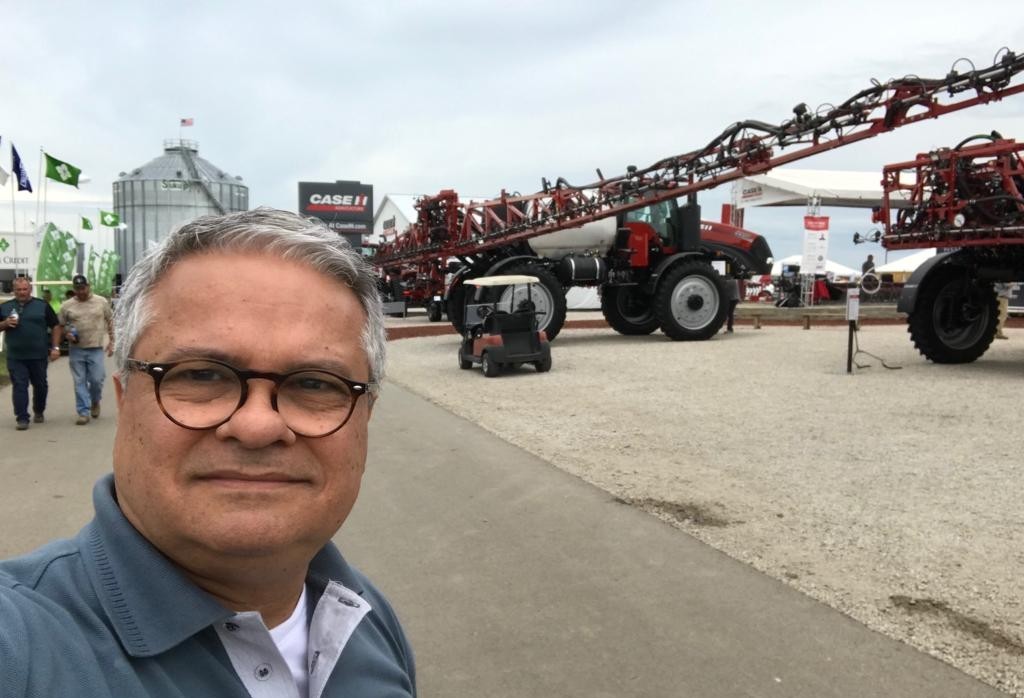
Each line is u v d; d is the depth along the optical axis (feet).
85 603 3.12
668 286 52.80
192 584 3.34
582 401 30.30
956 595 11.71
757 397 30.53
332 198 216.74
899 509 15.94
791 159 41.42
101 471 20.10
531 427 25.34
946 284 37.78
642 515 15.96
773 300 119.03
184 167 138.92
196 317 3.41
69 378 40.88
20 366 26.05
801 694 9.14
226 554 3.35
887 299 108.17
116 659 3.03
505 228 51.67
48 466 20.63
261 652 3.51
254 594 3.66
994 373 35.45
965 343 38.45
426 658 10.19
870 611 11.27
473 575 12.95
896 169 37.19
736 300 60.13
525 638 10.71
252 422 3.29
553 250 54.24
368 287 3.94
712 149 44.55
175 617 3.22
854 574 12.63
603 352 47.60
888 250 38.73
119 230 133.59
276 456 3.41
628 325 58.08
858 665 9.75
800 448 21.68
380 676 4.13
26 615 2.85
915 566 12.87
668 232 55.57
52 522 15.66
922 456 20.39
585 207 49.34
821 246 92.22
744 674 9.62
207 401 3.40
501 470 19.75
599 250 54.65
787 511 16.01
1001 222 33.01
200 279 3.46
